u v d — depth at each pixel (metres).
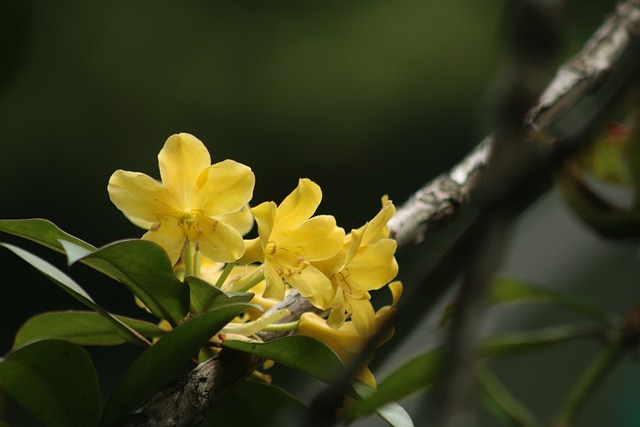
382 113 4.38
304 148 4.34
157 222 1.17
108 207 4.35
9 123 4.22
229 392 1.15
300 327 1.18
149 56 4.27
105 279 3.80
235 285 1.19
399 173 4.39
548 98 1.23
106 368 3.38
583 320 1.33
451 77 4.41
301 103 4.34
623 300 1.35
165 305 1.16
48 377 1.15
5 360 1.13
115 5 4.34
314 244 1.17
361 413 1.16
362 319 1.17
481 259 0.76
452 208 1.23
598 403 1.40
